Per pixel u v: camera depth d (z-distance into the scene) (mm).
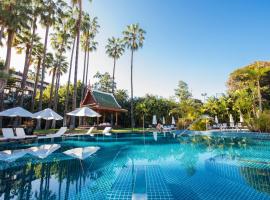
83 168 6672
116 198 4121
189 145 13359
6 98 33031
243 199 4090
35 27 25234
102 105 27297
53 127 28484
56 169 6461
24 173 5977
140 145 13477
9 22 19641
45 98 36188
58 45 32062
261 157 8703
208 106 34094
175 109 33062
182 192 4430
